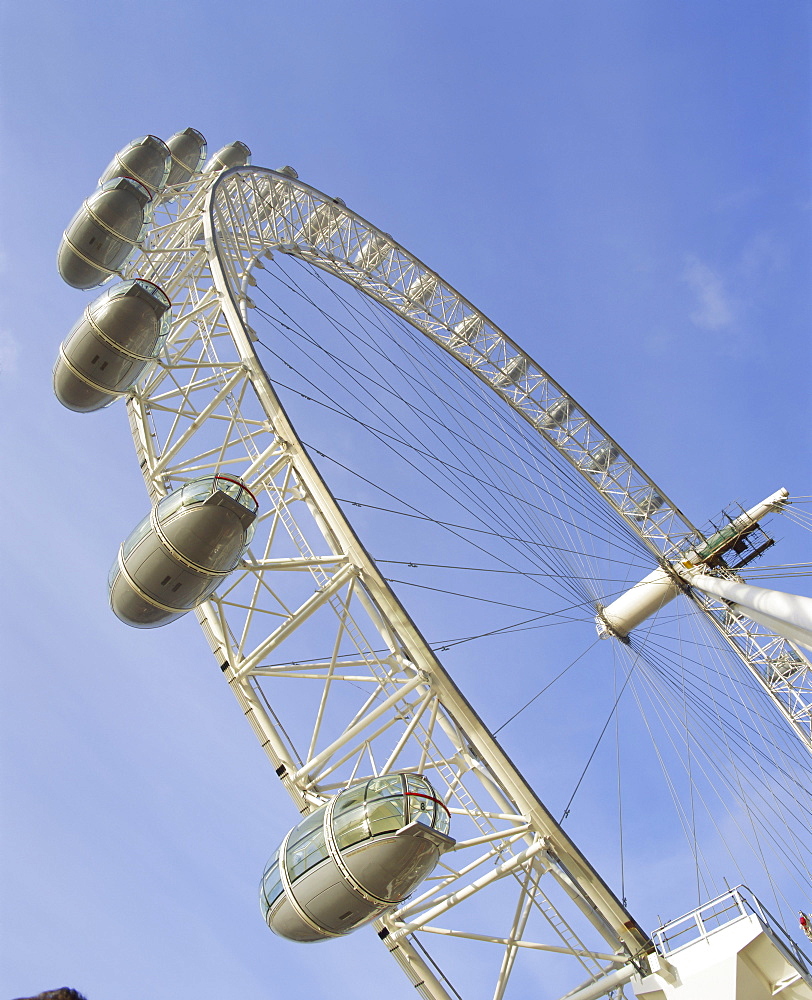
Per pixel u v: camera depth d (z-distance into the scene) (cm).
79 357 2050
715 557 3803
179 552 1712
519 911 1711
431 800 1484
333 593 1853
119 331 2028
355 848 1432
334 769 1825
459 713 1725
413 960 1756
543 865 1734
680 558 3953
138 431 2336
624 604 3738
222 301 2212
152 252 2527
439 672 1725
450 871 1762
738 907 1617
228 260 2598
